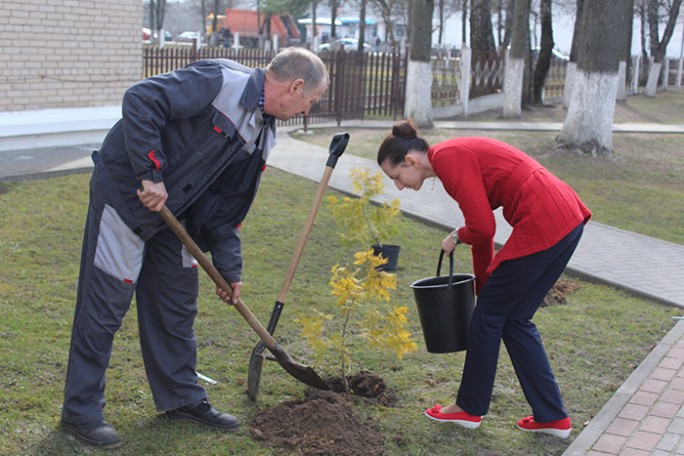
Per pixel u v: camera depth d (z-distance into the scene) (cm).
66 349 441
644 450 367
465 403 383
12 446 336
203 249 375
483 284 400
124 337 466
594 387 444
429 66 1680
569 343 509
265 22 4662
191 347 369
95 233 334
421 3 1642
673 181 1175
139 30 1104
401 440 366
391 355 470
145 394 396
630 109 2336
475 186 359
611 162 1293
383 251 647
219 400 397
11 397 377
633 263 710
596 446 370
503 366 466
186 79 321
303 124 1639
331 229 776
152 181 315
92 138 1074
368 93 1894
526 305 372
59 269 587
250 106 330
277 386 416
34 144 1007
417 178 378
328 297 570
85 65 1044
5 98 964
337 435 360
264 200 876
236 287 363
